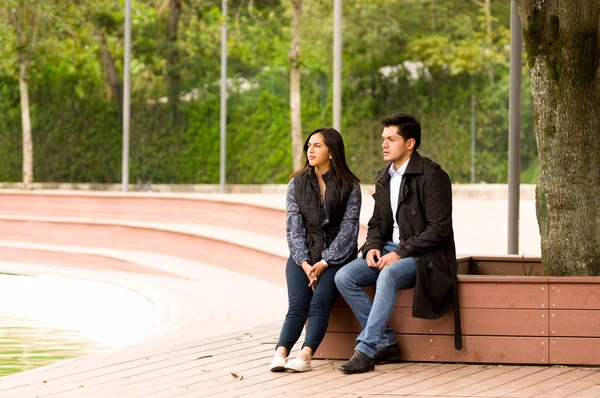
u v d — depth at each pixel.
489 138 35.78
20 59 37.94
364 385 7.81
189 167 38.62
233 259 18.28
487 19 36.72
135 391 7.71
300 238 8.72
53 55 38.97
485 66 36.22
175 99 39.00
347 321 8.84
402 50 37.16
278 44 39.28
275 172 37.25
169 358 9.12
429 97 36.53
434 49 35.53
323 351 8.91
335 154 8.84
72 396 7.54
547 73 8.84
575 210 8.82
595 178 8.81
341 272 8.51
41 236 23.23
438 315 8.47
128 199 23.67
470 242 17.94
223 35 35.75
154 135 39.12
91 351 10.55
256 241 18.31
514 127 11.79
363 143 37.03
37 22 37.97
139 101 39.44
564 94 8.75
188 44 39.19
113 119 39.66
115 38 40.28
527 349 8.55
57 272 19.03
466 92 36.03
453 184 35.59
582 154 8.80
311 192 8.80
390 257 8.40
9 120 40.06
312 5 38.31
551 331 8.52
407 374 8.22
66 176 40.06
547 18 8.80
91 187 39.78
